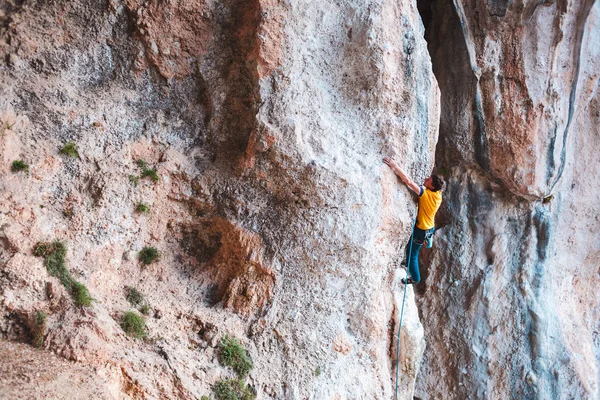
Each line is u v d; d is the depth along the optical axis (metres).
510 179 9.80
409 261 7.57
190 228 6.48
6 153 5.41
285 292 6.42
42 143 5.66
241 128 6.32
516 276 10.40
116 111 6.03
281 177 6.25
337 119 6.59
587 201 10.79
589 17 10.02
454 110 9.96
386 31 6.60
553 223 10.50
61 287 5.37
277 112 6.11
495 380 10.21
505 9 9.20
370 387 6.74
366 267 6.73
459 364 10.38
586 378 10.38
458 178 10.47
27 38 5.65
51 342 5.01
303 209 6.36
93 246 5.80
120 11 5.99
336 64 6.57
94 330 5.19
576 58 9.73
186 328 5.98
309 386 6.27
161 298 6.07
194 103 6.38
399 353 7.58
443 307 10.55
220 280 6.45
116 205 5.95
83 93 5.92
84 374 4.86
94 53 5.98
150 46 6.07
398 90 6.80
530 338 10.24
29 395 4.39
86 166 5.86
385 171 6.80
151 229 6.25
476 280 10.41
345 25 6.55
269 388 6.06
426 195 7.21
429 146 7.41
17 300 5.16
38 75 5.72
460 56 9.79
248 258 6.32
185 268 6.43
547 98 9.55
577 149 10.65
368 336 6.81
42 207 5.59
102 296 5.68
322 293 6.56
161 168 6.20
